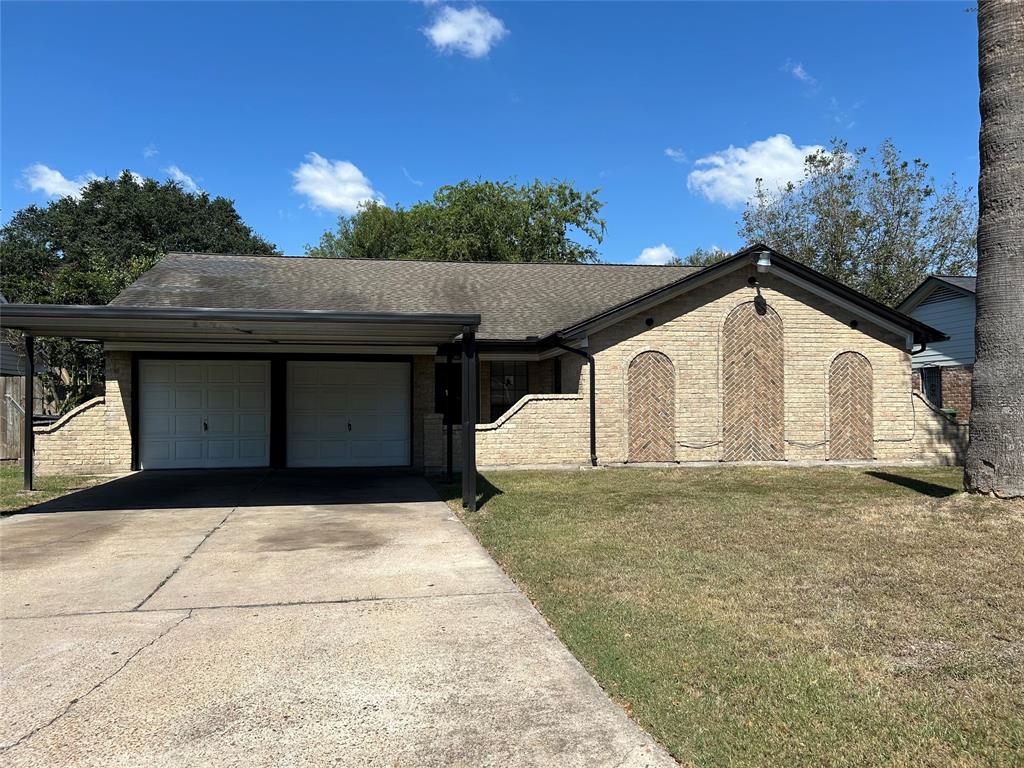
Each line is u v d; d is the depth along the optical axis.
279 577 5.70
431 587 5.39
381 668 3.79
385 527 7.83
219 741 3.00
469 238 40.53
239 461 14.03
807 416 14.38
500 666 3.81
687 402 14.00
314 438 14.27
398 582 5.54
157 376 13.77
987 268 8.07
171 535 7.42
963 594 4.98
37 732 3.07
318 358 14.30
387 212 47.56
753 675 3.62
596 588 5.21
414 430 14.51
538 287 17.38
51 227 43.59
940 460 14.70
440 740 3.01
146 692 3.49
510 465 13.41
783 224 32.59
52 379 19.78
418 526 7.89
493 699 3.41
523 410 13.47
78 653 4.02
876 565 5.80
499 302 15.98
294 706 3.33
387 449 14.49
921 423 14.77
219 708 3.31
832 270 31.23
